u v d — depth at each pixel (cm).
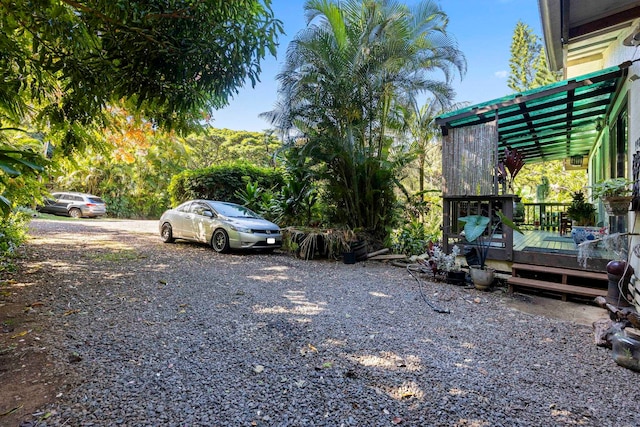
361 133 763
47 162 307
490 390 230
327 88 724
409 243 817
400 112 820
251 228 769
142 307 386
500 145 895
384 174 792
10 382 223
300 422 192
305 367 257
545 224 1018
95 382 225
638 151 384
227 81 327
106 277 516
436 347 301
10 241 594
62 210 1714
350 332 332
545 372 257
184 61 301
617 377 251
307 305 418
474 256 570
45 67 311
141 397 210
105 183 1998
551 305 436
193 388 222
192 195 1230
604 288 457
